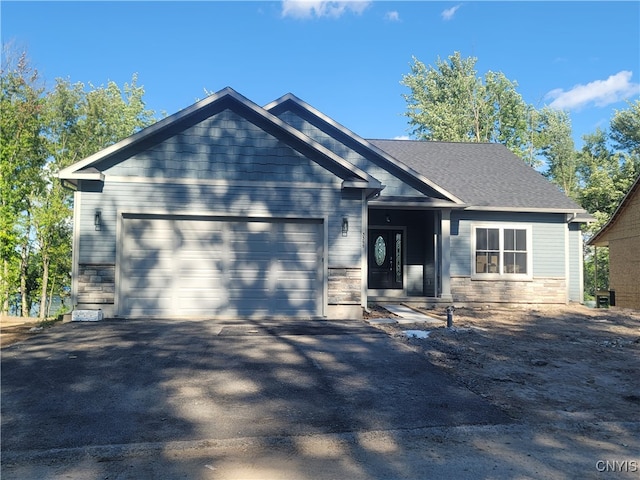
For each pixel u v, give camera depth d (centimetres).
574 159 4081
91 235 1096
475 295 1611
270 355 784
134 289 1111
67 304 2761
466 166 1884
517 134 4066
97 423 513
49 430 495
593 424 532
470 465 428
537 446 474
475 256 1620
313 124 1564
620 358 817
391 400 593
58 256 2416
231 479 397
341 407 568
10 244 2061
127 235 1116
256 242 1153
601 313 1438
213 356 774
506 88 3997
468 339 945
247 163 1149
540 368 746
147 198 1112
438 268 1551
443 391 628
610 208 3169
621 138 3916
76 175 1070
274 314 1148
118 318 1093
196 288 1129
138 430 496
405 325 1090
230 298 1137
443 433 502
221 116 1147
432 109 3950
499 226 1639
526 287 1631
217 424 514
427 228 1688
